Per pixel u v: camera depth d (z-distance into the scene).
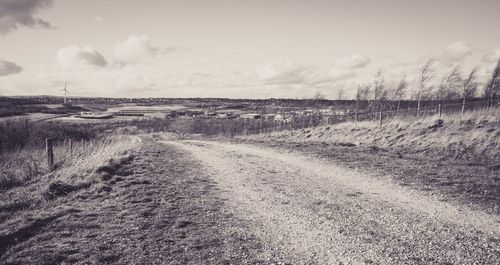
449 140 18.56
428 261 5.46
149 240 6.17
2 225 6.62
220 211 8.34
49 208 7.86
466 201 8.92
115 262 5.25
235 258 5.57
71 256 5.37
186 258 5.49
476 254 5.71
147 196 9.33
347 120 37.00
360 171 13.65
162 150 24.16
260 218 7.82
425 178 11.72
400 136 22.48
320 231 6.93
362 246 6.12
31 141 25.81
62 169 11.68
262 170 14.71
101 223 6.96
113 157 15.45
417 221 7.46
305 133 35.34
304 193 10.27
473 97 31.38
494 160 14.75
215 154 21.73
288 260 5.54
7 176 10.87
